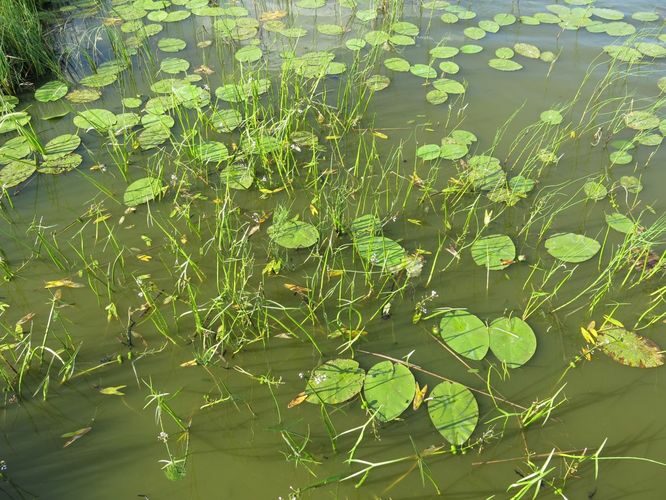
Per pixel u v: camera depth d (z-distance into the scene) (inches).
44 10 172.2
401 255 94.9
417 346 82.1
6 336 83.7
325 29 163.9
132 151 120.8
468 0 181.2
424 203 107.3
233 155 115.1
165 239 100.3
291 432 72.1
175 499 65.7
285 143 118.6
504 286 91.4
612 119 125.9
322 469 68.7
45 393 75.5
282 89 127.0
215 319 82.2
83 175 114.0
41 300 89.6
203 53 154.7
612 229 100.9
